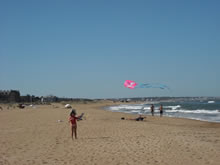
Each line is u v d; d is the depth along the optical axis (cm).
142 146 976
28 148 988
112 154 860
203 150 895
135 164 732
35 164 748
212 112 4172
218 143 1022
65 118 2555
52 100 15825
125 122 2091
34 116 2948
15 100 12725
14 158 825
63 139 1193
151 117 3031
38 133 1415
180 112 4281
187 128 1630
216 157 797
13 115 3291
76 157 829
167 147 948
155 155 832
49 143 1090
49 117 2731
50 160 793
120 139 1148
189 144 1001
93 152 898
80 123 1978
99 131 1462
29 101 13525
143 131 1415
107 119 2505
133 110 5466
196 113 3988
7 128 1705
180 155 827
